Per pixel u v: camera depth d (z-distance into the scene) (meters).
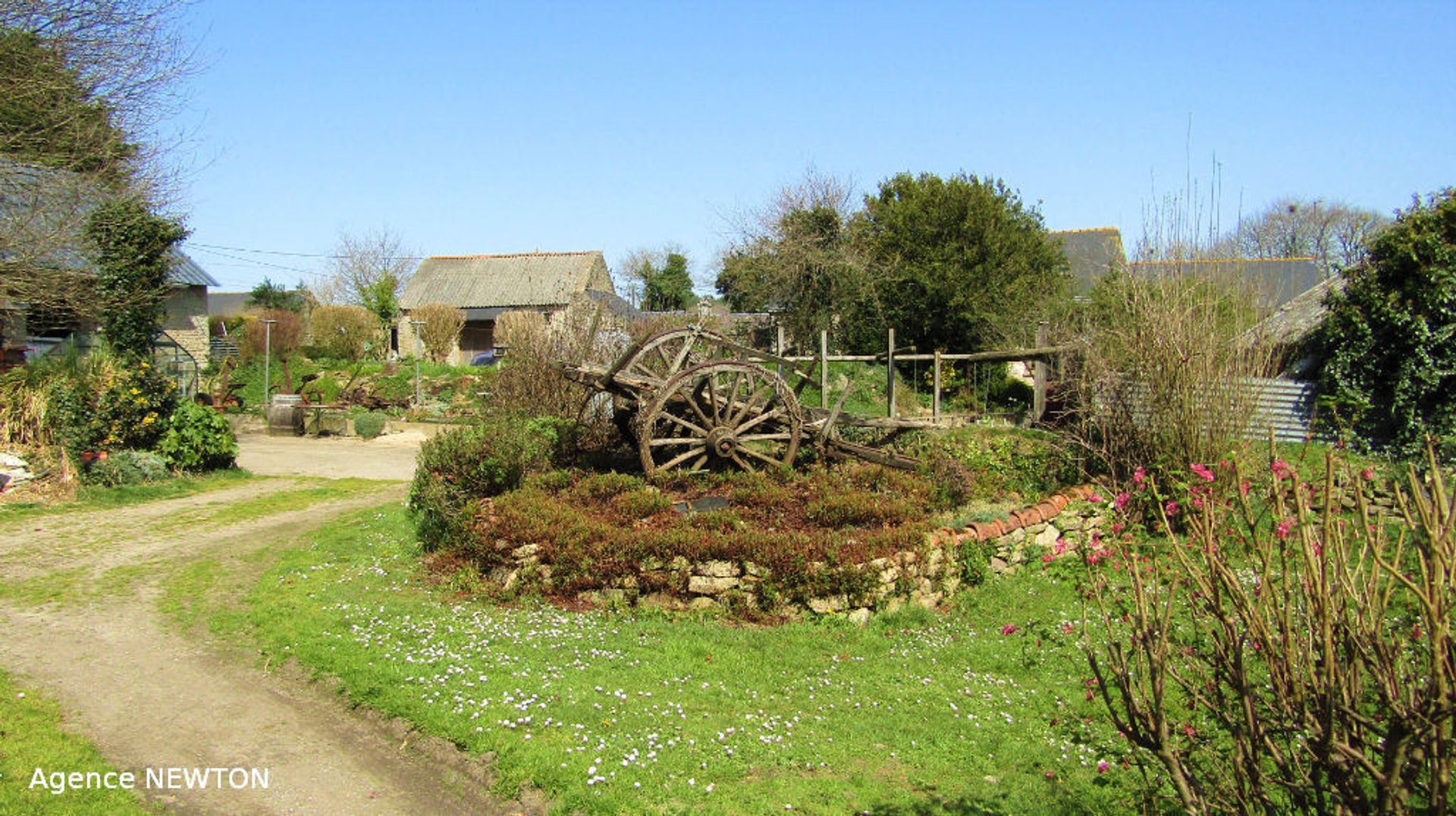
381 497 15.10
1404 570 3.67
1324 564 3.39
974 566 9.97
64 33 18.64
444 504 10.75
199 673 7.35
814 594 8.80
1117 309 13.33
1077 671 7.13
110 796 5.38
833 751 6.07
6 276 16.98
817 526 9.95
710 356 12.70
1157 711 3.74
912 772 5.86
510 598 9.18
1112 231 38.19
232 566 10.37
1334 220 40.25
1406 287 14.20
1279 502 3.82
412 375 28.67
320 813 5.36
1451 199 14.47
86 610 8.69
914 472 12.54
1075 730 5.54
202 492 14.97
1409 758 3.21
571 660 7.46
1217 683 3.92
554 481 11.34
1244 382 11.79
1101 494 6.32
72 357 15.81
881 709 6.87
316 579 9.74
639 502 10.13
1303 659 3.53
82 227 18.28
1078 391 13.25
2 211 17.66
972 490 12.15
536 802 5.40
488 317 45.09
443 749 6.03
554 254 48.00
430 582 9.80
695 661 7.62
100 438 14.98
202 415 16.45
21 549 10.77
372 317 38.09
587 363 12.50
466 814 5.39
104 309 18.23
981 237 26.92
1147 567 4.66
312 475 17.23
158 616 8.63
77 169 18.94
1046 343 17.08
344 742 6.27
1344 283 16.56
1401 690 3.22
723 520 9.68
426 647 7.59
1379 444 14.47
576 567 9.12
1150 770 5.21
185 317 29.86
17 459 13.55
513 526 9.54
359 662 7.24
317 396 27.28
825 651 8.06
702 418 11.91
